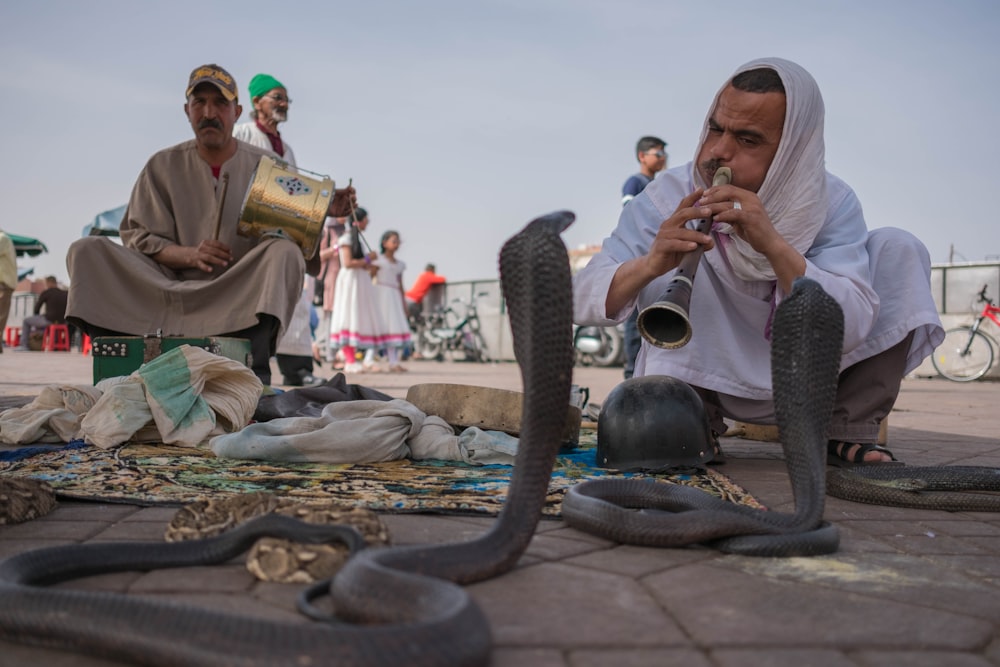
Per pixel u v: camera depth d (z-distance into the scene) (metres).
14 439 3.38
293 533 1.69
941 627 1.50
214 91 4.89
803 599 1.65
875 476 2.66
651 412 3.04
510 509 1.70
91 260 4.61
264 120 7.08
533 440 1.66
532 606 1.57
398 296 11.55
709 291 3.32
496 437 3.29
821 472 2.02
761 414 3.39
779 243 2.87
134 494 2.43
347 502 2.37
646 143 6.54
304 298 7.03
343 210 5.42
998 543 2.15
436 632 1.17
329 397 4.02
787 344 2.03
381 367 11.48
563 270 1.51
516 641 1.40
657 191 3.37
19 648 1.34
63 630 1.28
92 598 1.31
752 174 3.02
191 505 1.99
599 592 1.66
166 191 5.03
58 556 1.62
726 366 3.30
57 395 3.55
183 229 5.00
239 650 1.16
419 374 11.31
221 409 3.61
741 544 1.95
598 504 2.07
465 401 3.54
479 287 19.59
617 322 3.21
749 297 3.30
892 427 5.37
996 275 13.89
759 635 1.45
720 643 1.41
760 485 2.94
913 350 3.23
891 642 1.43
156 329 4.66
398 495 2.50
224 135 4.97
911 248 3.23
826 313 2.01
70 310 4.53
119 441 3.35
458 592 1.30
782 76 2.95
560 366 1.55
